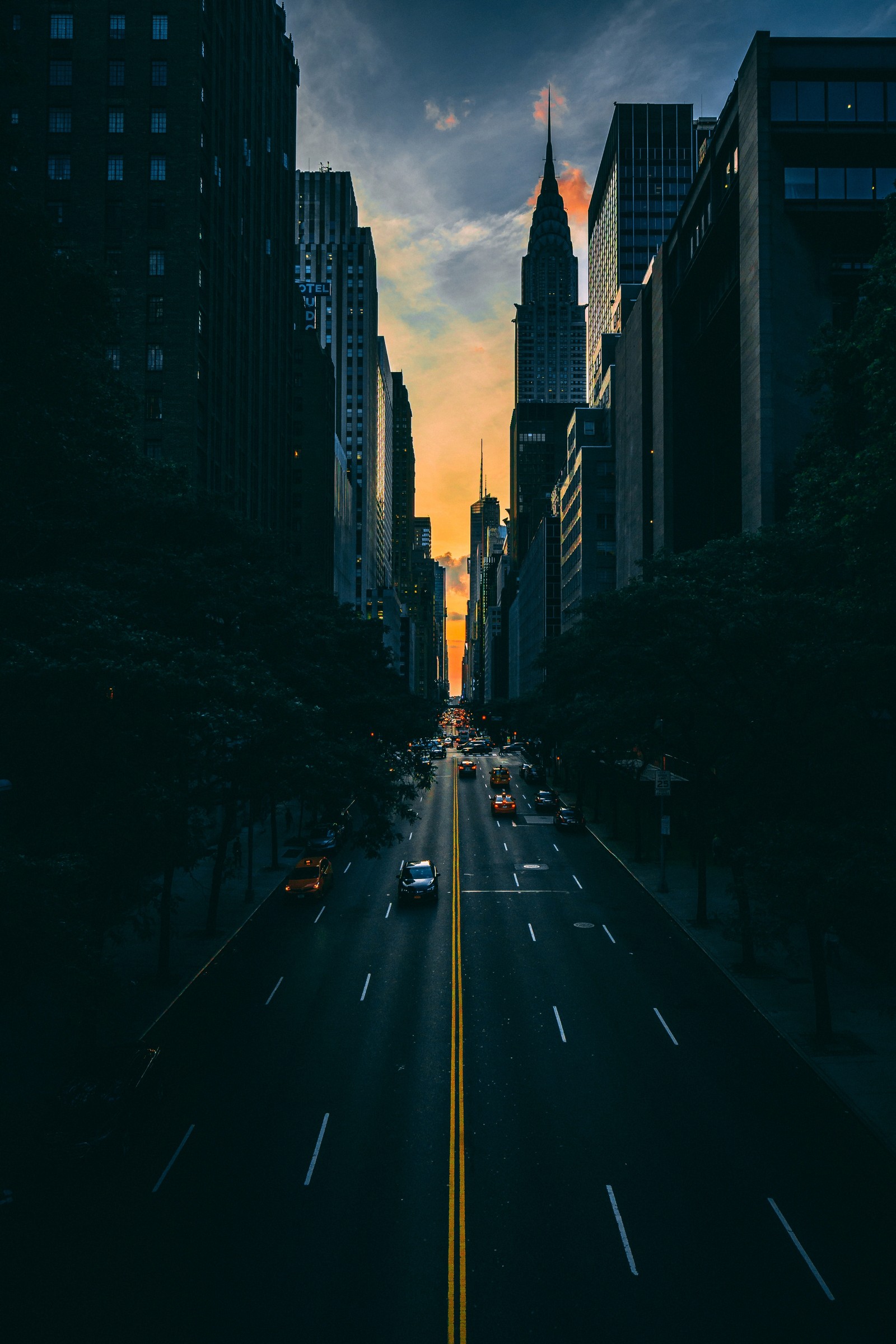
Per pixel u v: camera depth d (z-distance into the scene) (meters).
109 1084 15.21
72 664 11.88
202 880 38.28
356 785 27.16
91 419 19.91
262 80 68.25
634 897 35.34
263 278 69.19
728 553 31.05
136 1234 12.80
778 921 18.44
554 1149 15.27
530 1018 21.66
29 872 10.36
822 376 26.62
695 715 26.58
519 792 74.50
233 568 25.92
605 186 159.75
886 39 45.94
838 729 19.58
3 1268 12.05
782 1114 16.59
